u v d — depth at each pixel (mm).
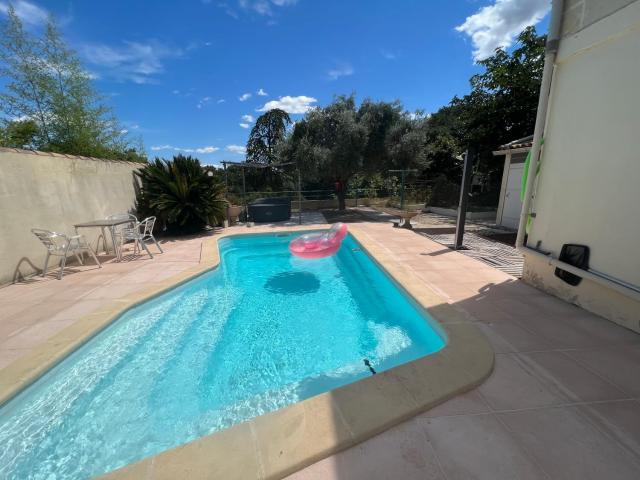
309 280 5312
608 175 2826
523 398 1864
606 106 2814
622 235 2717
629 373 2094
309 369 2871
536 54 11875
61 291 3979
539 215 3727
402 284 3957
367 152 12281
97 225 5180
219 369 2859
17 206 4484
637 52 2537
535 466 1415
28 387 2260
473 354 2287
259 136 20922
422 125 12141
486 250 5922
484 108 13242
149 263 5391
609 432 1604
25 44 7438
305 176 12352
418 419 1710
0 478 1786
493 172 13758
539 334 2629
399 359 2977
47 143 8367
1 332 2922
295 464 1416
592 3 2914
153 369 2832
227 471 1396
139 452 1979
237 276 5531
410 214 8648
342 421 1662
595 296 3006
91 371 2729
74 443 2025
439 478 1359
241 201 13023
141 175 8180
